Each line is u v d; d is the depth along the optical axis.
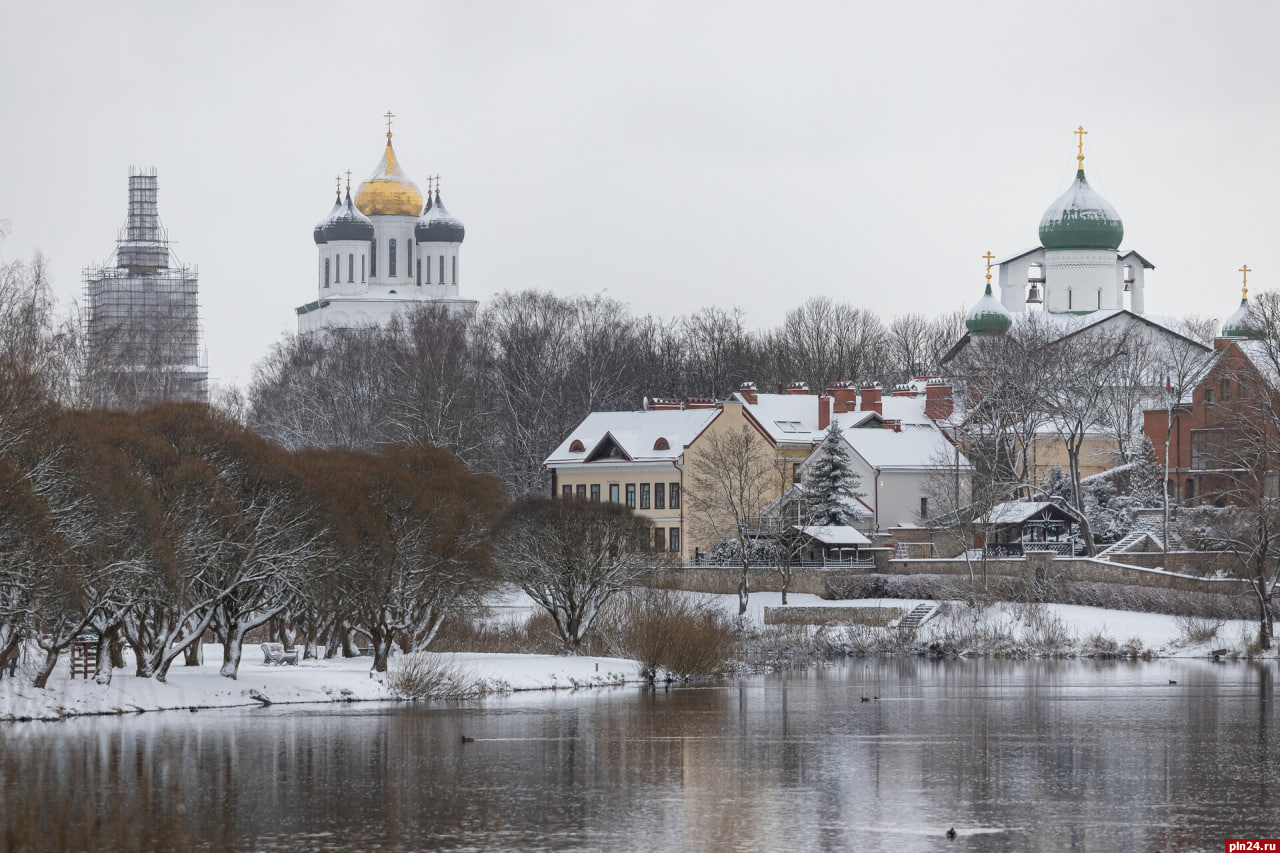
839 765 105.38
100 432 123.44
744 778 99.94
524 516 166.25
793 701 142.62
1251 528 190.50
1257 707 137.12
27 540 110.19
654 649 159.62
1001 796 94.19
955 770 103.56
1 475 109.44
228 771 100.06
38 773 98.38
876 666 181.12
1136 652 189.38
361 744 111.44
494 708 134.50
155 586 121.31
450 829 84.38
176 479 124.06
